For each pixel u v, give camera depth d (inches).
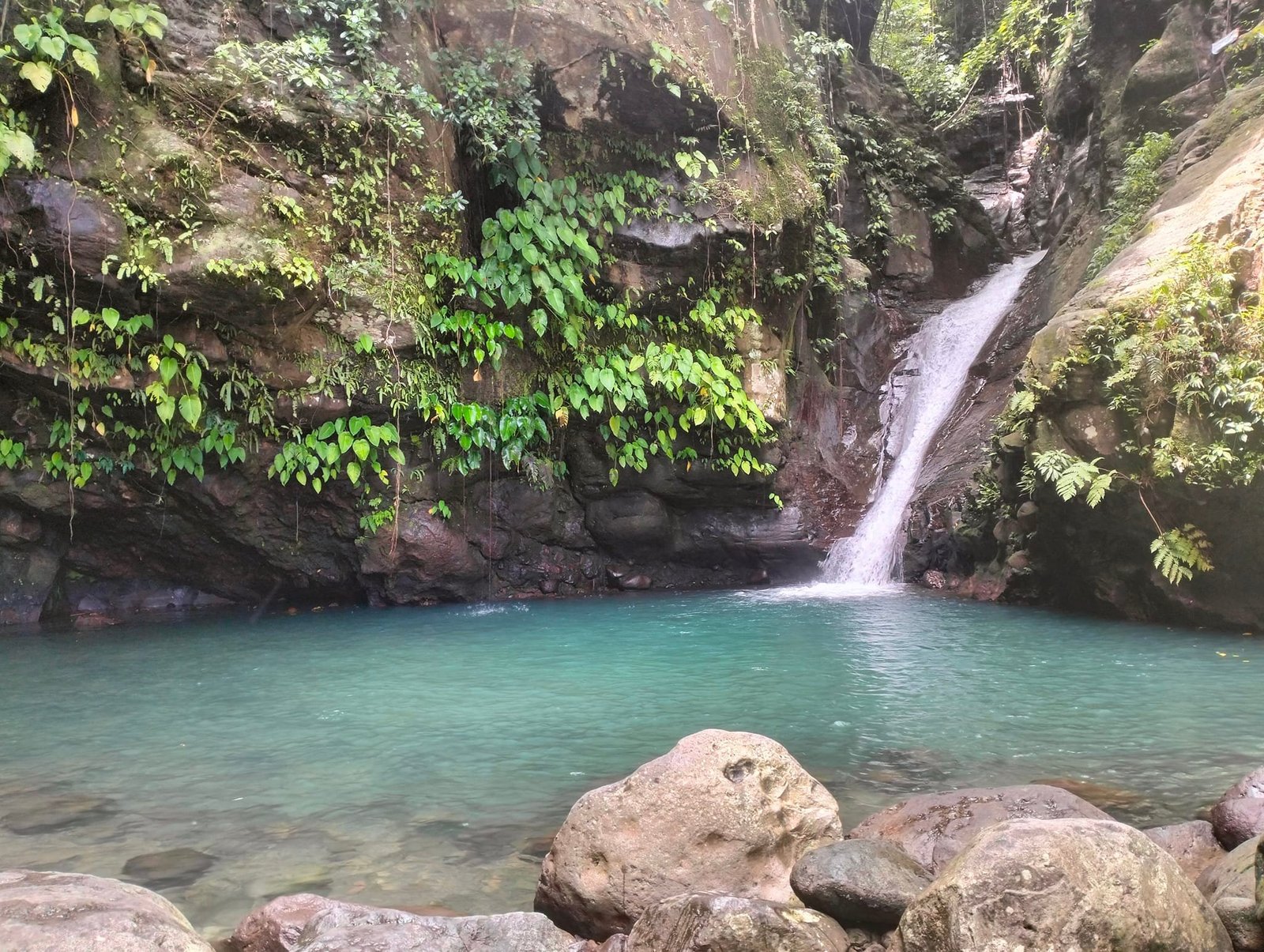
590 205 377.7
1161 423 318.7
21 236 273.0
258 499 370.9
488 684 251.0
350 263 327.3
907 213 636.1
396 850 140.7
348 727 209.8
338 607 409.4
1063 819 96.9
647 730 204.4
